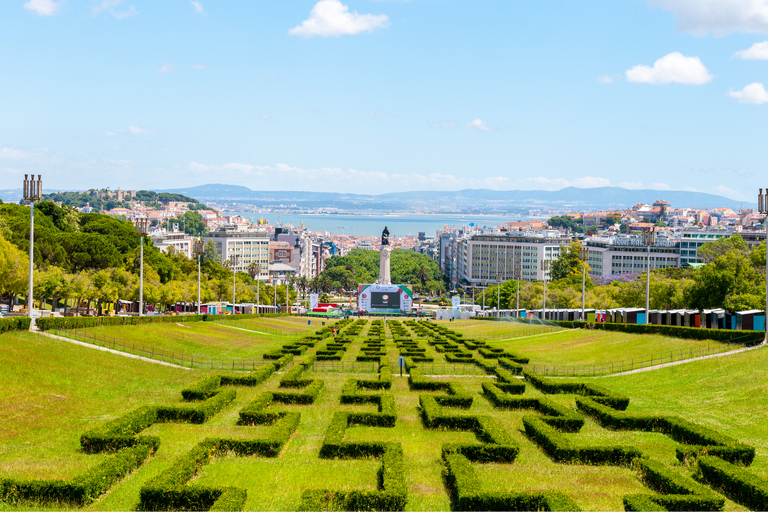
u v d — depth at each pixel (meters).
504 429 45.06
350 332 130.75
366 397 57.41
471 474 34.62
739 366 63.25
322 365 81.69
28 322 67.88
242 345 99.12
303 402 57.03
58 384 53.03
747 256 116.00
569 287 176.75
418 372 71.50
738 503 33.12
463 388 61.12
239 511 29.86
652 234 100.19
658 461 38.59
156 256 167.25
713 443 41.28
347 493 31.97
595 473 38.59
